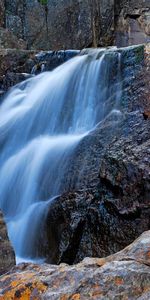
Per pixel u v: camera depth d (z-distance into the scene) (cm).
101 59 686
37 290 149
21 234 527
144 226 404
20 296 149
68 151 568
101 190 457
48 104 737
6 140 725
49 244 487
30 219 530
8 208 585
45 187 553
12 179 616
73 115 685
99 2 1241
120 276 143
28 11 1263
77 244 461
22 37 1254
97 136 544
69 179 519
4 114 791
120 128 531
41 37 1259
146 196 409
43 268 182
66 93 726
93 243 446
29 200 565
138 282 141
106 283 141
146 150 442
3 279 166
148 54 588
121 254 175
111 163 449
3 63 938
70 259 462
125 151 457
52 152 589
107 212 440
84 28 1241
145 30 1187
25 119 750
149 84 557
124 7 1216
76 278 150
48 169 571
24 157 629
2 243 348
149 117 513
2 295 152
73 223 462
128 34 1200
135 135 496
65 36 1256
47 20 1262
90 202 464
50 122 710
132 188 421
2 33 1167
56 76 769
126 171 430
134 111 547
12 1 1253
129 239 414
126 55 626
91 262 173
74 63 750
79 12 1248
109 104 618
